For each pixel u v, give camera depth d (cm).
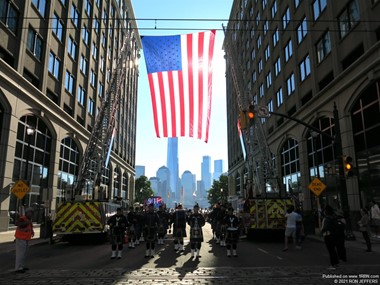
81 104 3922
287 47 3688
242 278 825
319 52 2856
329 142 2636
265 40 4594
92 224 1747
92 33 4306
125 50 3134
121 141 6309
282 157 3881
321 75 2791
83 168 2438
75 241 1873
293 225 1430
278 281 788
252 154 3186
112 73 2975
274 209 1883
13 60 2412
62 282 798
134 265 1048
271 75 4216
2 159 2228
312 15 3006
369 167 2102
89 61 4172
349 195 2261
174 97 2267
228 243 1233
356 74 2177
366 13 2116
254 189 2912
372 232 1862
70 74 3553
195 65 2250
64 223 1745
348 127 2314
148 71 2266
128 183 7025
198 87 2256
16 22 2456
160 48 2242
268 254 1294
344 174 1750
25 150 2567
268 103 4475
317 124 2894
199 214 1257
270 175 2973
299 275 859
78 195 2123
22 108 2466
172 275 873
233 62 3719
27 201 2592
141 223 1641
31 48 2683
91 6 4309
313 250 1417
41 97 2733
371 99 2098
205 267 998
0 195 2192
